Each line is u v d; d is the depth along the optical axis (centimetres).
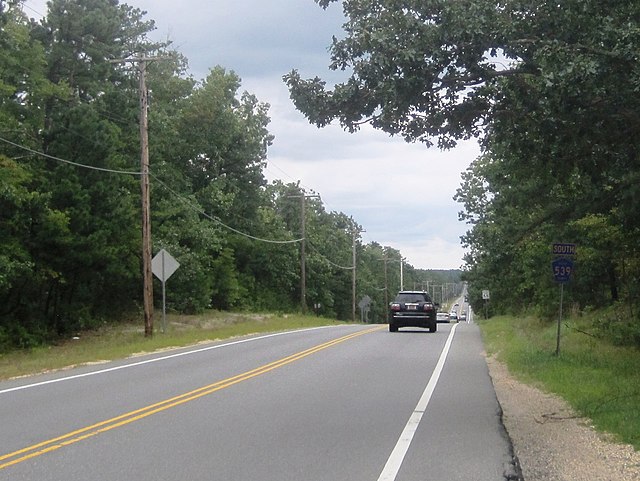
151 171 4516
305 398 1293
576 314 3125
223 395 1323
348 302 9531
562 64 977
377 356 2070
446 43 1034
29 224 2950
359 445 910
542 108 1078
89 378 1569
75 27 3594
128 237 3709
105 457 839
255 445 907
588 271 2812
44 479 742
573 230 2397
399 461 824
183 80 5344
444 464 811
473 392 1379
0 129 2919
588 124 1088
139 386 1438
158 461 821
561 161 1228
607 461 818
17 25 3238
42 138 3256
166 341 2573
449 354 2155
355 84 1058
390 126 1129
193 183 5662
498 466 802
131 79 4162
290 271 7062
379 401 1266
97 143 3180
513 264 4012
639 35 975
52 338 3278
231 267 5856
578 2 1009
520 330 3117
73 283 3403
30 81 3238
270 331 3378
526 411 1179
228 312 5631
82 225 3097
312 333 3172
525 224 2844
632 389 1272
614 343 2045
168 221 4709
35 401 1251
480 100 1121
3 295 3080
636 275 2173
